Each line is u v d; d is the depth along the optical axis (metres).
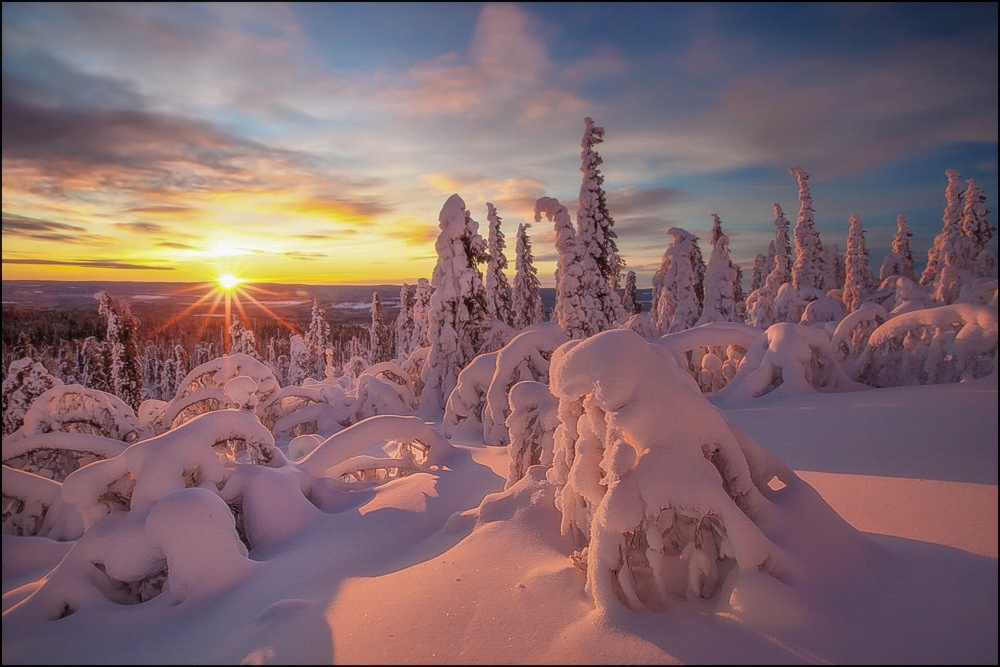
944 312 8.35
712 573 3.95
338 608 4.40
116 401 11.74
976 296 7.92
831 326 12.45
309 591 4.99
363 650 3.76
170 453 6.61
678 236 28.94
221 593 5.18
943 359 8.16
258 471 7.41
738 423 8.46
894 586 3.68
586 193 23.25
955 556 3.81
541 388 7.56
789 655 3.24
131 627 4.81
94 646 4.45
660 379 4.30
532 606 4.09
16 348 10.72
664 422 4.14
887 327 9.65
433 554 5.52
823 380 10.73
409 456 9.77
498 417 12.47
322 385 21.67
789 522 4.21
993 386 6.22
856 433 6.41
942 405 6.20
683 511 3.85
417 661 3.59
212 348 46.19
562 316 23.00
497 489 7.88
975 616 3.24
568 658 3.46
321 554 5.92
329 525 6.89
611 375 4.27
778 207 28.86
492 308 27.67
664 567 4.10
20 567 6.48
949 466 4.95
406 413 18.09
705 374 13.89
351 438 9.07
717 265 23.86
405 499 7.46
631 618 3.73
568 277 22.77
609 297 23.23
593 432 4.59
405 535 6.45
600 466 4.54
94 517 6.33
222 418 7.46
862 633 3.30
